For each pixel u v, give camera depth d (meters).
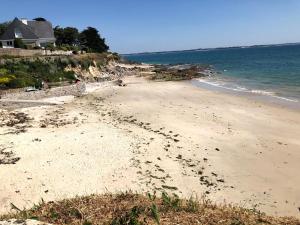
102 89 46.91
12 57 49.28
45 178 17.45
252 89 45.09
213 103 36.56
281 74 60.03
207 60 141.25
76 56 60.00
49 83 43.91
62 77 49.50
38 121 28.42
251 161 20.39
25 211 8.69
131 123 28.08
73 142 22.55
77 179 17.30
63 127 26.47
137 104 36.41
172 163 19.61
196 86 50.44
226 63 105.50
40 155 20.41
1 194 15.96
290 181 17.83
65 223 7.84
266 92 42.09
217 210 9.24
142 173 18.09
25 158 20.00
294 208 15.15
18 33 67.75
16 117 29.67
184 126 27.33
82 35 94.06
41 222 7.21
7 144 22.36
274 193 16.58
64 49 69.88
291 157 21.03
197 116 30.75
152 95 42.12
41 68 49.09
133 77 64.75
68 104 36.16
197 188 16.78
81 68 56.84
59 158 19.92
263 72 66.12
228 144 23.22
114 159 19.73
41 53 56.62
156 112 32.34
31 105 34.59
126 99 39.53
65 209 8.79
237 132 25.91
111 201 9.55
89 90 45.28
